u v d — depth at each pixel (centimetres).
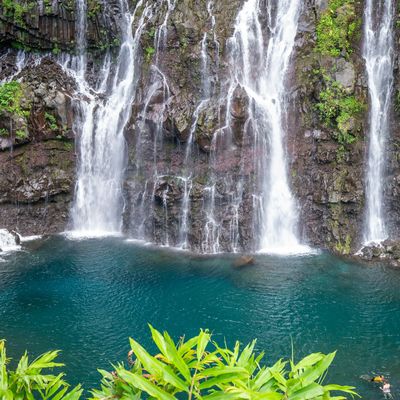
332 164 1711
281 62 1805
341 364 1045
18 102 1828
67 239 1794
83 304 1298
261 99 1761
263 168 1752
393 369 1027
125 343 1123
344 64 1723
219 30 1817
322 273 1491
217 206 1711
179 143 1744
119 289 1384
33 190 1820
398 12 1734
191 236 1709
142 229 1811
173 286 1405
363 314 1245
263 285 1411
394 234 1712
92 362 1052
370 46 1788
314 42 1777
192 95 1777
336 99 1684
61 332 1170
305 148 1742
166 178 1748
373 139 1738
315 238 1725
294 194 1748
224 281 1440
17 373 492
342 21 1756
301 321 1214
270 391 411
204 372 405
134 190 1820
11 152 1806
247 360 456
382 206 1736
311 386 421
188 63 1792
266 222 1747
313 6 1800
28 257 1612
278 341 1130
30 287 1395
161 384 427
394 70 1722
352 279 1447
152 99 1789
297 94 1747
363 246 1656
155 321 1216
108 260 1595
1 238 1712
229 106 1711
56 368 1030
